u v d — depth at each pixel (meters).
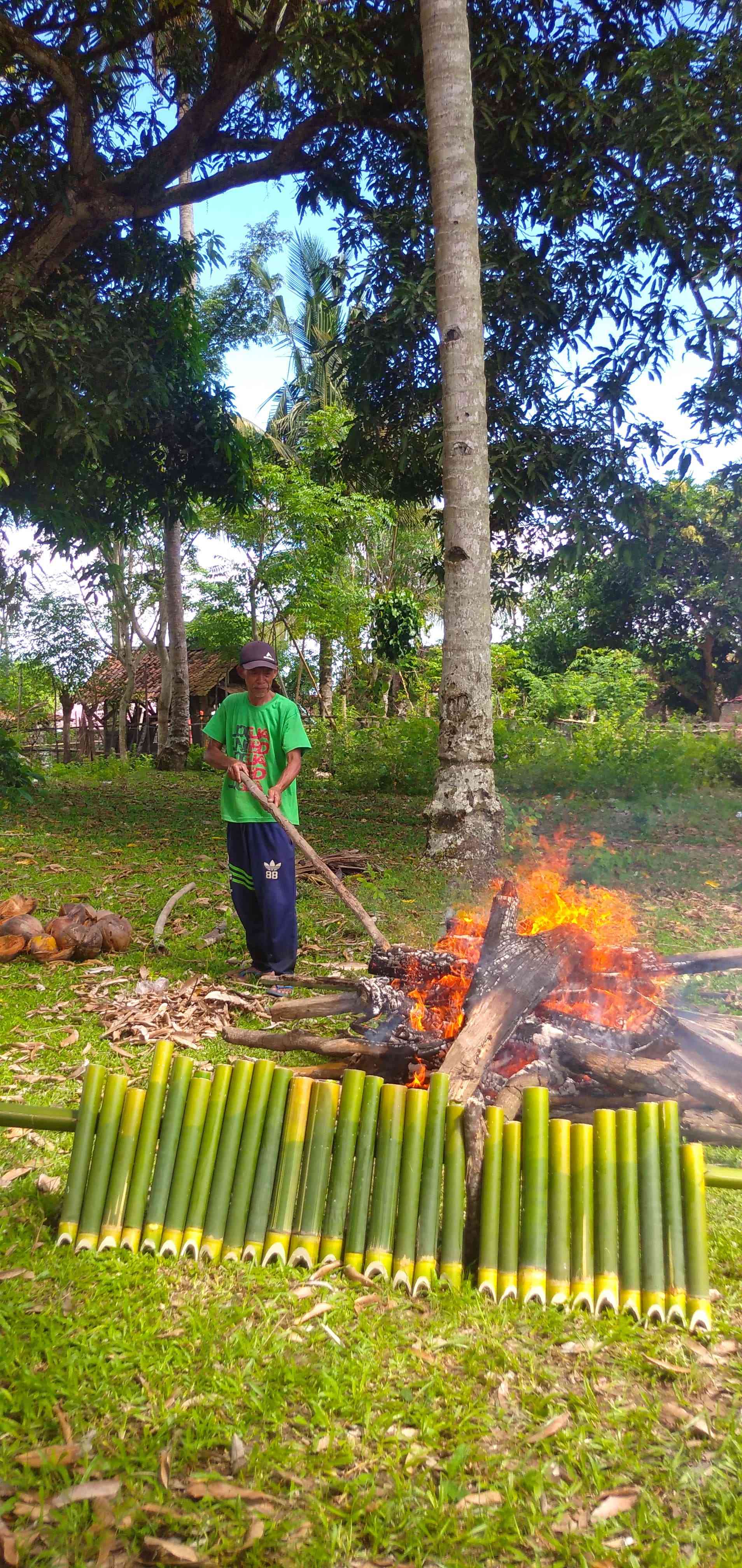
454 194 7.77
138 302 11.75
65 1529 1.64
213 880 7.34
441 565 12.52
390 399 11.24
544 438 10.26
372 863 7.97
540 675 32.44
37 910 6.32
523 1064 3.15
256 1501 1.71
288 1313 2.25
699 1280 2.26
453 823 7.93
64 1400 1.95
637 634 31.62
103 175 10.24
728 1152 3.12
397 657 26.38
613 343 10.34
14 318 9.95
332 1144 2.50
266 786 4.84
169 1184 2.51
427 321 10.14
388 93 9.62
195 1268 2.42
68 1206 2.51
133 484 14.21
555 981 3.16
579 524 10.65
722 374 9.95
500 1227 2.37
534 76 9.22
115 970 5.02
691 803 11.71
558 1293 2.30
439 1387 2.01
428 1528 1.66
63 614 25.61
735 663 31.78
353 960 5.20
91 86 9.92
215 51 10.16
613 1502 1.73
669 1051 3.18
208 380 13.20
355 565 29.89
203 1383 1.99
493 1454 1.84
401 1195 2.42
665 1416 1.95
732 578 28.72
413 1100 2.44
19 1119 2.61
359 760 15.40
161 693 24.62
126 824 10.31
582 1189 2.34
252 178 10.70
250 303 19.66
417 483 12.33
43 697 36.38
